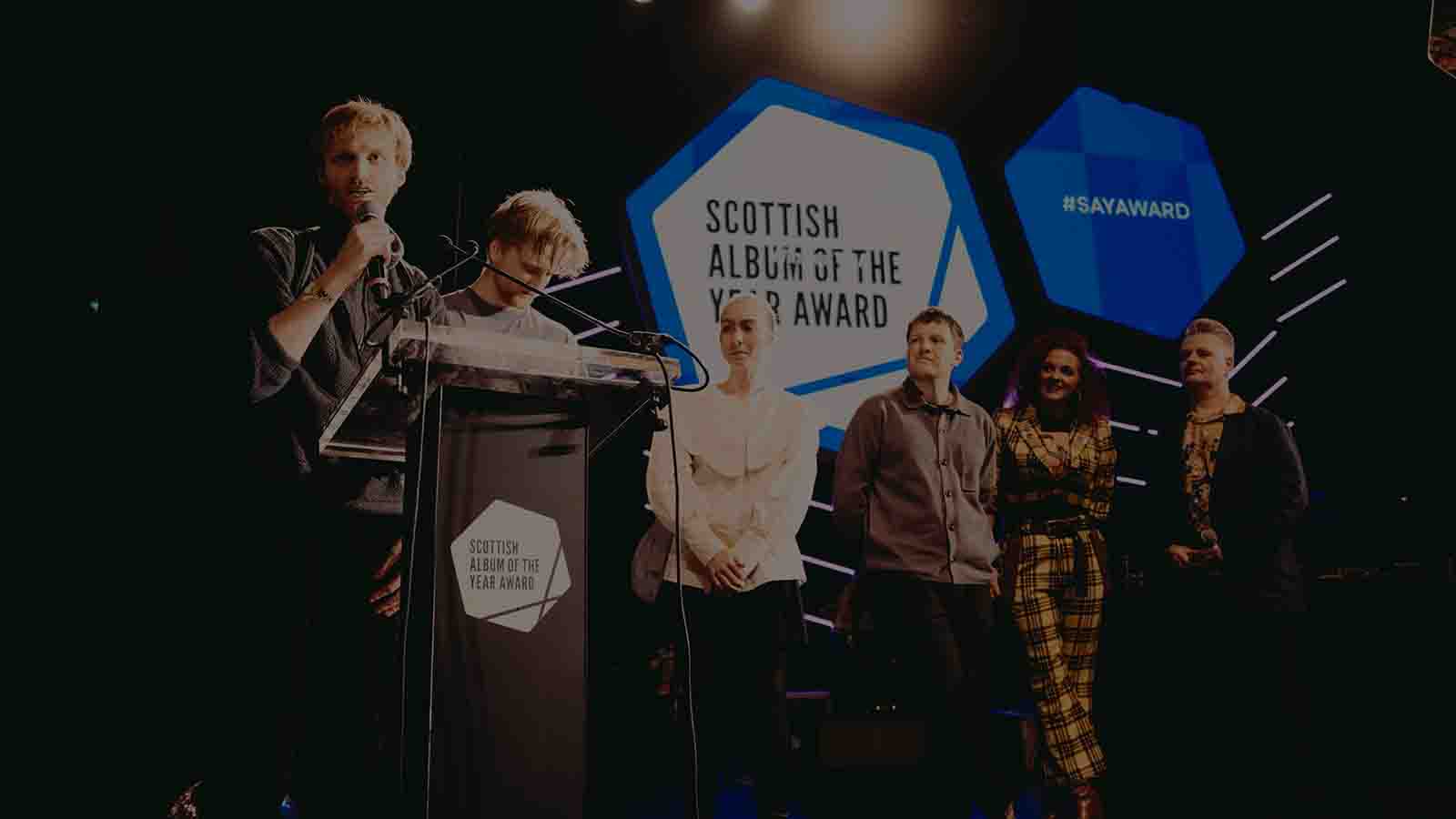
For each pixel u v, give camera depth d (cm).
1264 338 557
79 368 284
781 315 507
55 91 364
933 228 534
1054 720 322
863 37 539
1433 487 530
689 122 502
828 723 338
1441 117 571
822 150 526
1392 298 565
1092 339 545
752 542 292
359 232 173
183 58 390
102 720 252
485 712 143
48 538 268
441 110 449
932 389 331
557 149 472
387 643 187
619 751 357
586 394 159
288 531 190
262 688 185
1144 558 394
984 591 320
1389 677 376
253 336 171
